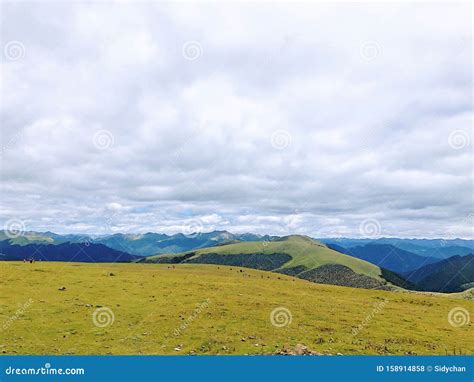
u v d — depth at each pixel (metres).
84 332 34.28
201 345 31.48
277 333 34.47
